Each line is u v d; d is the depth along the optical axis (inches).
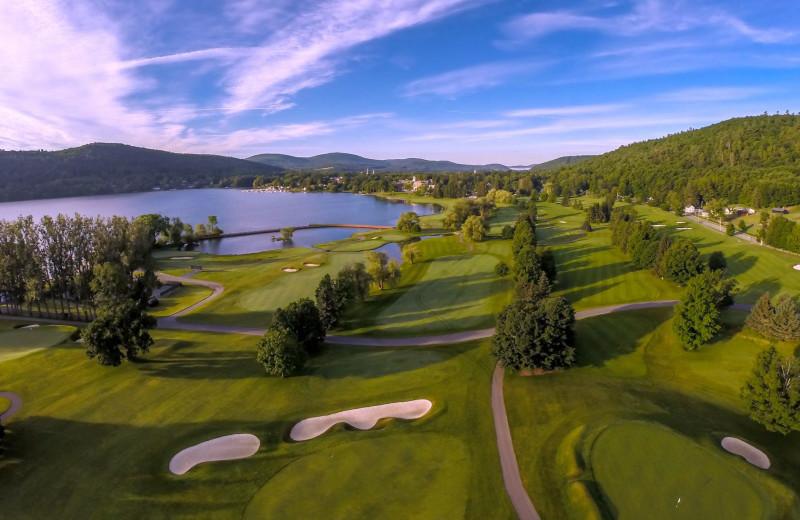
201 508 1249.4
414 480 1326.3
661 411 1644.9
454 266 4215.1
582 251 4680.1
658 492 1223.5
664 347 2245.3
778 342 2127.2
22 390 1921.8
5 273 2805.1
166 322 2856.8
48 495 1317.7
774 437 1502.2
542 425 1595.7
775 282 3314.5
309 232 7544.3
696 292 2117.4
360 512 1202.0
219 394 1889.8
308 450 1487.5
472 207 7564.0
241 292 3491.6
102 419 1704.0
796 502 1181.1
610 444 1429.6
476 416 1673.2
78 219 3129.9
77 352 2301.9
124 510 1254.3
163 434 1609.3
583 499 1206.3
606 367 2048.5
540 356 1942.7
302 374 2063.2
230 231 7598.4
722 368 1991.9
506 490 1283.2
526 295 2812.5
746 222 6058.1
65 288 3061.0
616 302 3009.4
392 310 3029.0
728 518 1131.9
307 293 3393.2
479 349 2308.1
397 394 1867.6
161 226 5959.6
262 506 1242.0
